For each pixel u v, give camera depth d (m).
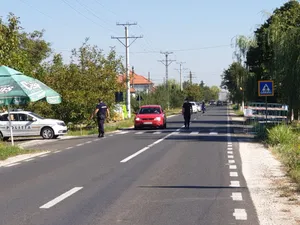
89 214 8.26
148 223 7.63
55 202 9.26
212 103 158.25
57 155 17.91
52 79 34.09
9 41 24.14
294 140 20.59
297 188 10.41
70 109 34.09
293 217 7.94
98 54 37.28
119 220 7.83
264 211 8.37
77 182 11.56
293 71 25.19
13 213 8.38
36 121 27.34
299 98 25.33
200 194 9.91
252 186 10.80
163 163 14.92
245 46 45.47
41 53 57.25
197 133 29.08
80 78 34.88
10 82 20.42
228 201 9.22
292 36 25.42
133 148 19.88
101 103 27.72
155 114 34.66
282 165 14.31
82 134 30.67
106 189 10.57
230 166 14.17
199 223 7.61
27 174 13.13
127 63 54.59
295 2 31.08
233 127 35.72
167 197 9.66
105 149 19.70
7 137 27.66
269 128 24.06
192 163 14.89
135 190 10.42
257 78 45.91
